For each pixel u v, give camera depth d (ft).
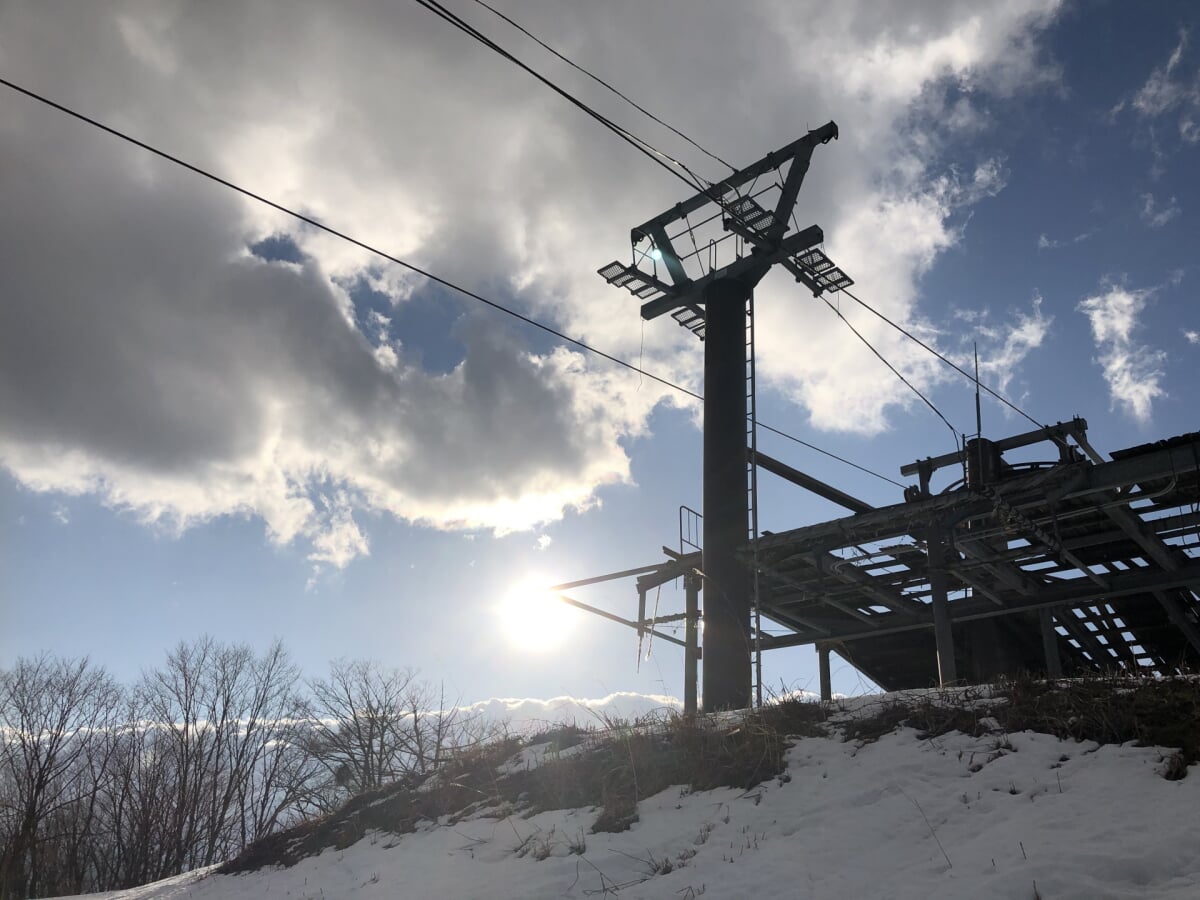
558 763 40.11
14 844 118.52
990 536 60.90
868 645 92.73
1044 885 19.72
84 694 136.36
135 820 131.13
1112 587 68.33
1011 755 27.81
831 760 31.71
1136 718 27.27
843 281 71.10
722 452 66.39
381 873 35.12
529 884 28.58
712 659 62.39
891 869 23.16
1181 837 20.38
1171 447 52.39
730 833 28.35
